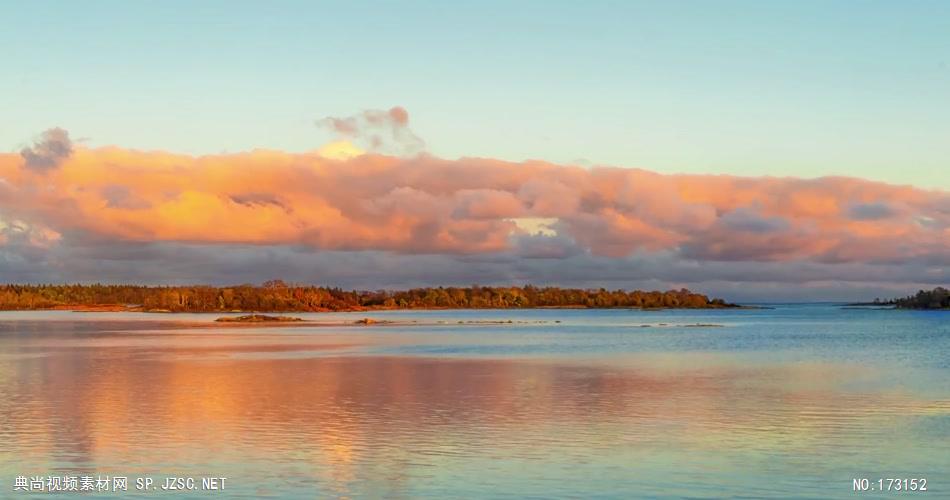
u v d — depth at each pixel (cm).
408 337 13100
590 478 2877
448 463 3088
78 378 6016
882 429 3756
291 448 3347
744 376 6175
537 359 8019
